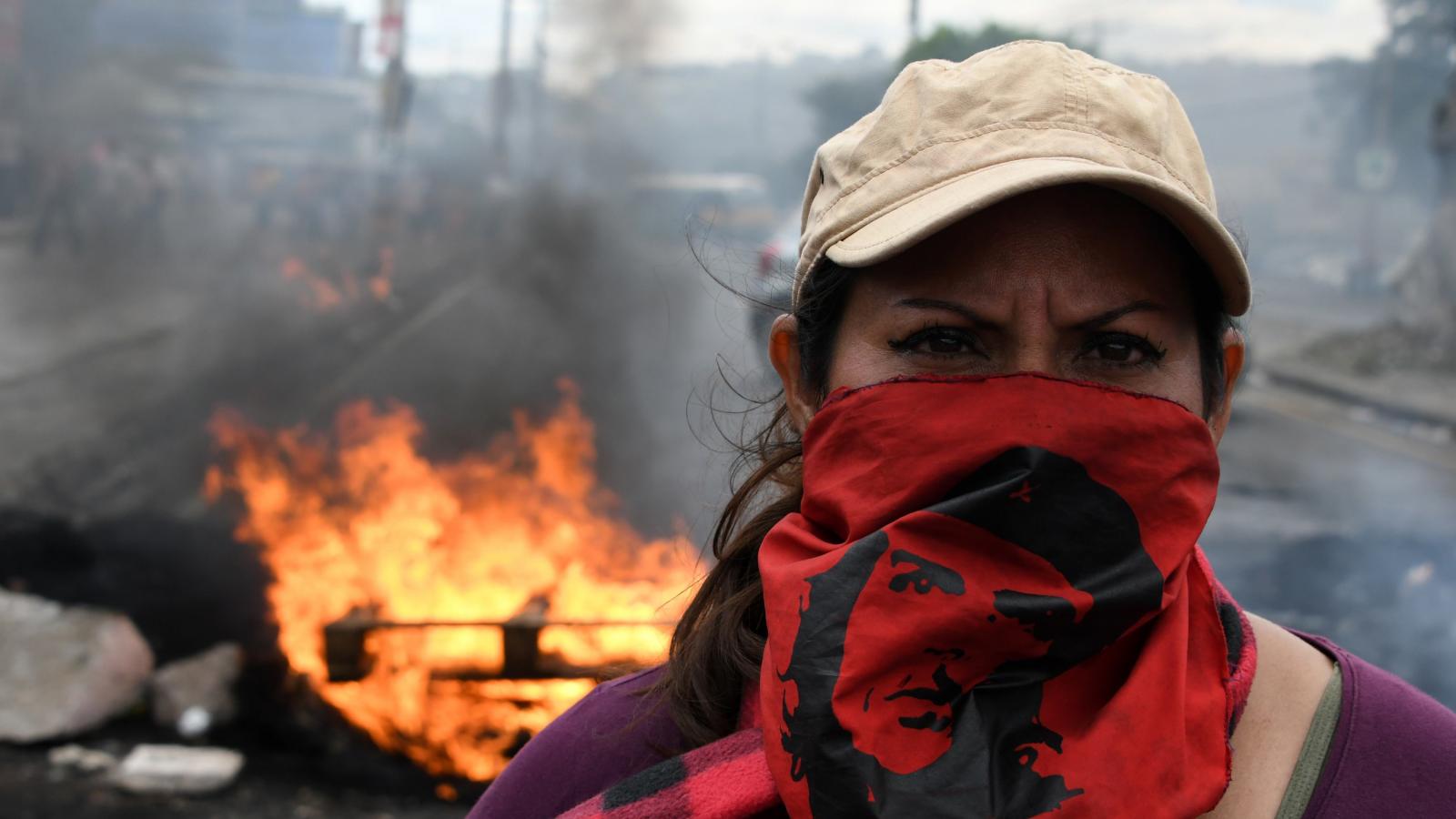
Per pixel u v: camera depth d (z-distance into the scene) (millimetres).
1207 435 941
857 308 1007
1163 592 882
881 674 871
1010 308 944
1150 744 845
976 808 826
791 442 1188
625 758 1033
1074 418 902
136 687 4207
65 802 3539
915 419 929
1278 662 968
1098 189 939
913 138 962
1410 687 974
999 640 871
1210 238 922
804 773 865
